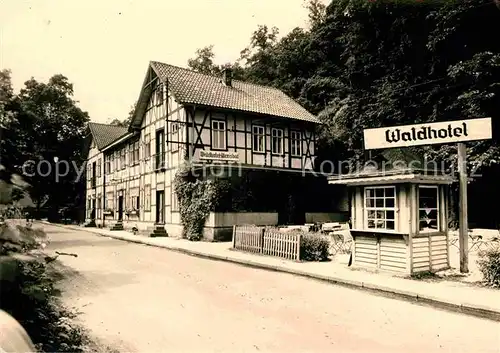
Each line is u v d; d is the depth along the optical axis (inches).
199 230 717.3
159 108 892.0
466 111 754.2
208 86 884.6
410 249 341.7
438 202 377.1
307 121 933.8
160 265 446.0
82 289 310.2
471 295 276.4
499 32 781.9
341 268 394.0
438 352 185.2
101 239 810.2
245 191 789.2
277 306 266.8
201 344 191.8
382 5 945.5
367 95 1055.0
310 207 983.6
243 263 452.8
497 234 602.2
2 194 138.3
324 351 185.3
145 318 233.3
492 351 185.8
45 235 153.6
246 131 845.8
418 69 928.9
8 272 139.6
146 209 947.3
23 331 124.0
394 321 234.1
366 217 383.6
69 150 1679.4
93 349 175.8
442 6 812.0
